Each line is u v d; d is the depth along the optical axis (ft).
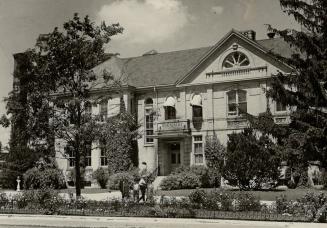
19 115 73.92
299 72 64.28
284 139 61.62
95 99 80.48
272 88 64.44
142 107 150.82
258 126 66.33
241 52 134.82
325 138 57.57
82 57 75.51
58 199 69.77
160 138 144.05
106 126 76.07
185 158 140.15
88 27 77.41
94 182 147.43
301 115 60.70
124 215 58.29
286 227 45.44
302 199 60.95
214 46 138.21
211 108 138.00
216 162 110.63
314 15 61.77
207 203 63.62
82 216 57.82
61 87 78.18
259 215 55.16
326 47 60.85
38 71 73.82
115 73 154.20
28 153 134.51
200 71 140.87
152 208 59.26
